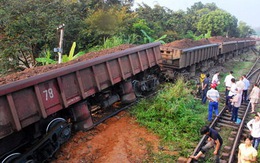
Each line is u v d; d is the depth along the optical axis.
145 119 9.84
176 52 15.07
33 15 17.38
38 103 6.64
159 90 12.88
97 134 8.65
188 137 8.71
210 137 7.07
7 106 5.87
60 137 7.23
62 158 7.21
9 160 6.03
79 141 8.07
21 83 6.14
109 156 7.41
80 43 20.45
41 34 17.91
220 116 10.86
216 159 7.21
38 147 6.55
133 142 8.28
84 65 8.41
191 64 16.84
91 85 8.88
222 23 41.84
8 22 16.62
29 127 7.05
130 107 10.98
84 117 8.58
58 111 8.04
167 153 7.77
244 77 12.95
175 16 35.66
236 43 30.00
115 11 22.97
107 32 20.30
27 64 18.86
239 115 11.29
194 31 43.41
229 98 11.30
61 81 7.52
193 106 11.79
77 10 23.05
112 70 10.15
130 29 23.02
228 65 25.56
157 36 26.70
